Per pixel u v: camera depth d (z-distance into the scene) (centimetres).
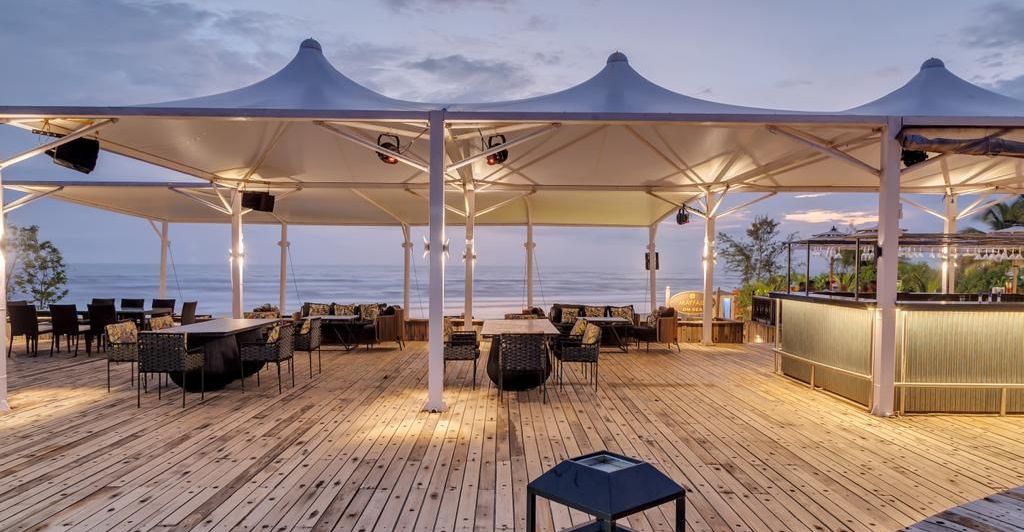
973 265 1602
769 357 1015
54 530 318
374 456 455
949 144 579
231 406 629
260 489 383
